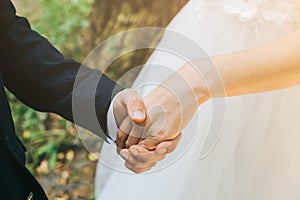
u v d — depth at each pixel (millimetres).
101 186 1200
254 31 1098
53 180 2096
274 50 945
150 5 2031
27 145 2148
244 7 1088
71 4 2275
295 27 1081
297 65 937
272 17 1080
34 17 2322
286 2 1077
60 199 2049
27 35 1040
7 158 858
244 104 1090
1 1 1020
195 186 1098
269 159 1093
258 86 954
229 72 947
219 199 1098
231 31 1111
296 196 1087
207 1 1123
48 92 1016
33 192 874
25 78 1021
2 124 849
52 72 1021
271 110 1089
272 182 1093
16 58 1025
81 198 2051
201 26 1135
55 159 2115
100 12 2178
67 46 2256
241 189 1099
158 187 1114
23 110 2174
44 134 2154
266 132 1093
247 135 1094
